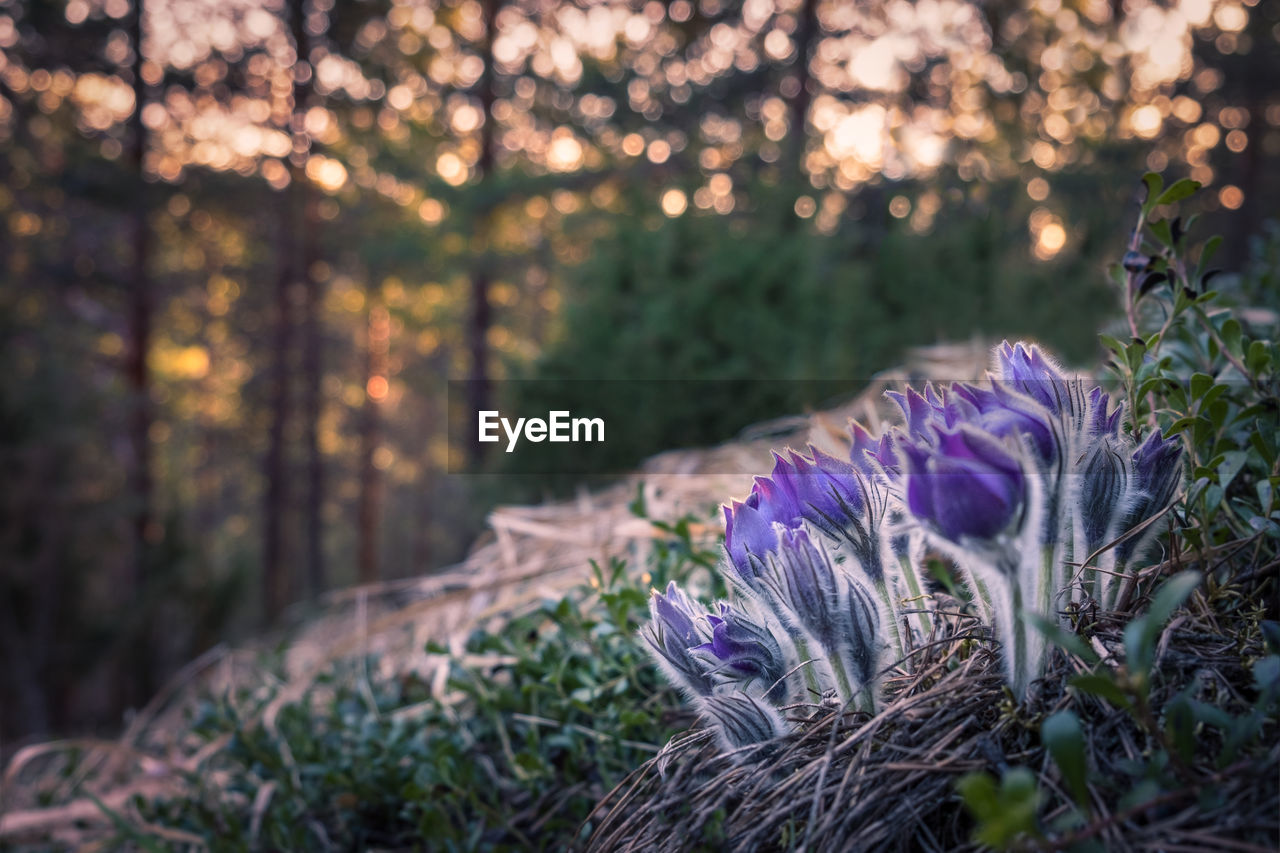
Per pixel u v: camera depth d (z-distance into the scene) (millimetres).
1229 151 19109
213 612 11766
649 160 13695
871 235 7164
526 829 1613
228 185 16422
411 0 16422
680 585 1841
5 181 14555
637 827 1131
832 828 901
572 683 1693
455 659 1855
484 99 16109
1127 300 1321
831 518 1032
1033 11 11695
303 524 27344
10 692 10719
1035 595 868
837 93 12680
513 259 15898
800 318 5574
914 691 1060
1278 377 1221
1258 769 741
